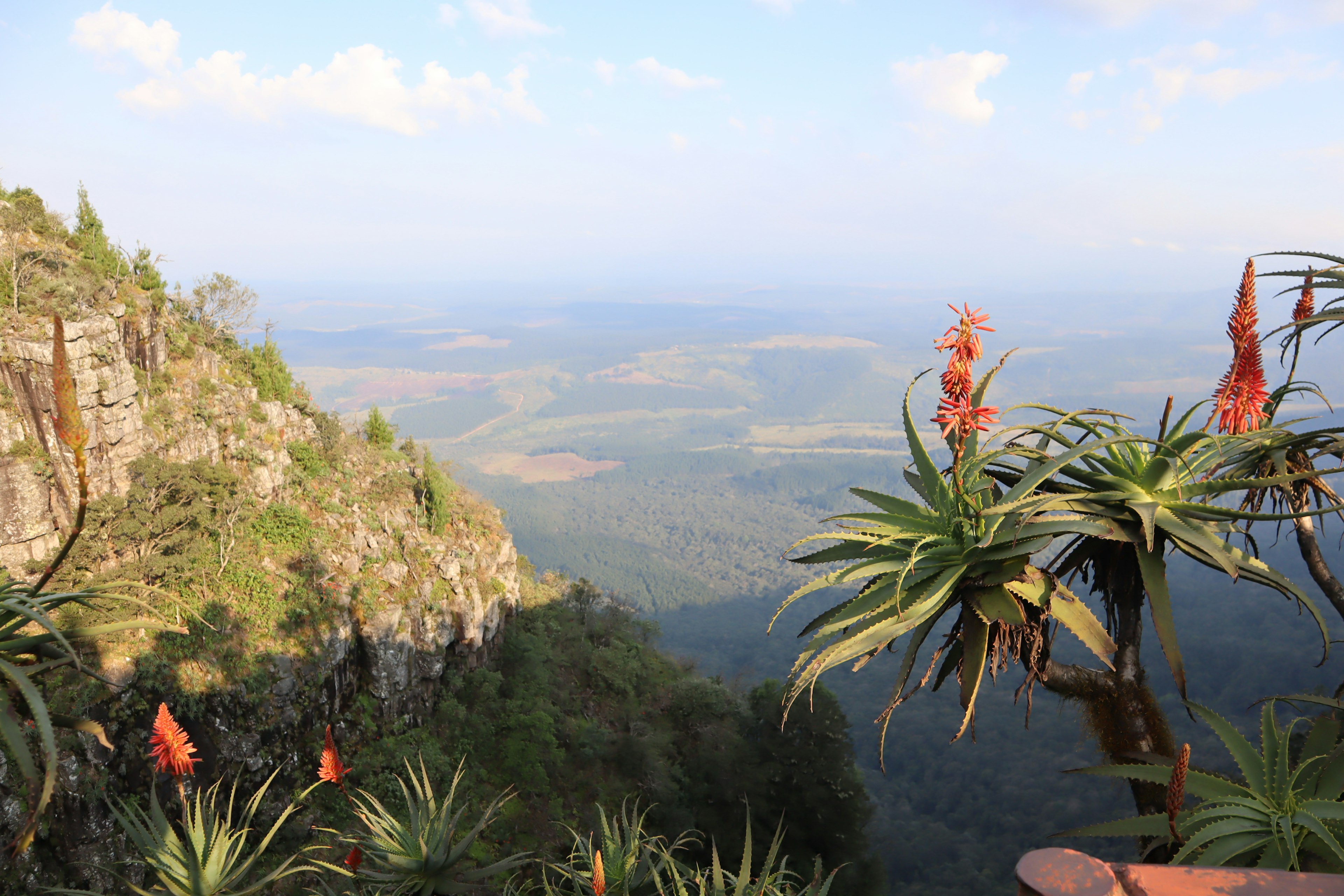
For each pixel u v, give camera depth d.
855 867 72.31
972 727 4.98
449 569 67.31
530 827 60.72
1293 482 5.76
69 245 54.47
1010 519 5.26
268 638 50.81
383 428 76.44
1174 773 4.33
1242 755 5.05
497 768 64.62
